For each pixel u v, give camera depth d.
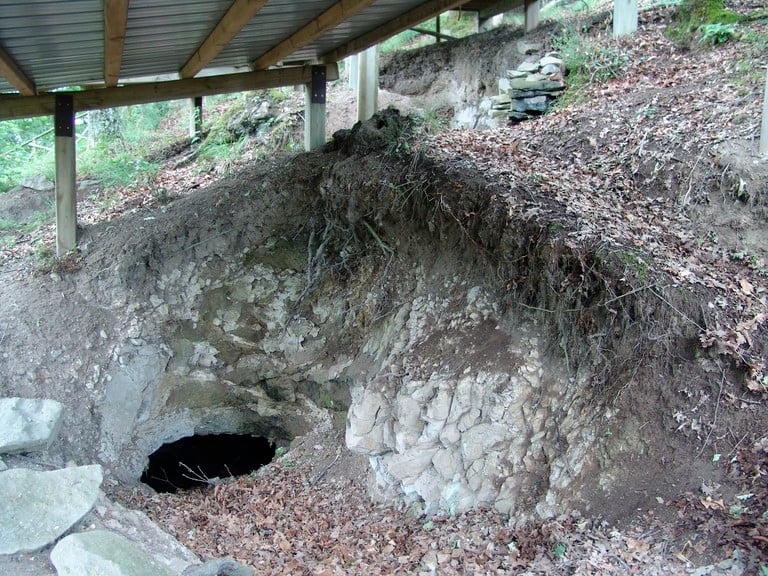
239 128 10.88
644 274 5.50
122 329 7.71
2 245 9.12
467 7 12.98
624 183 6.94
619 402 5.35
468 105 11.62
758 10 9.20
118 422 7.39
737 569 4.09
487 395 5.97
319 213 8.45
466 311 6.71
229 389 8.39
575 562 4.65
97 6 5.02
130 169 10.78
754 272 5.77
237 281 8.38
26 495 5.15
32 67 6.59
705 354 5.19
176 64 8.01
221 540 6.00
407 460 6.16
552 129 8.28
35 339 7.25
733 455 4.79
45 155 12.47
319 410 8.12
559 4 13.22
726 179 6.31
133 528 5.49
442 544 5.47
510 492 5.63
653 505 4.83
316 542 5.93
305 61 9.44
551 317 6.02
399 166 7.81
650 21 10.19
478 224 6.78
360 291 7.97
